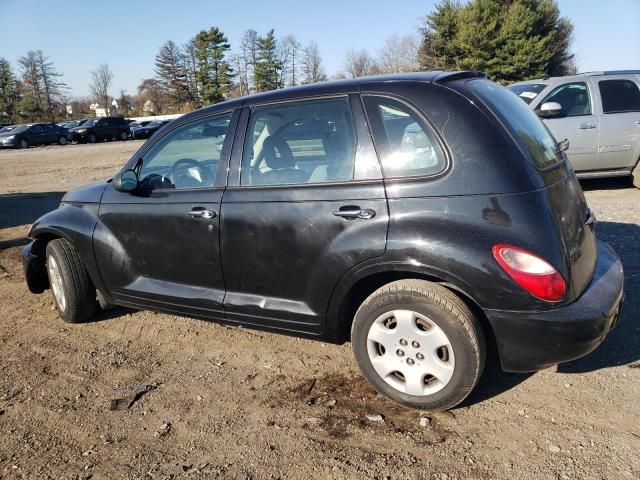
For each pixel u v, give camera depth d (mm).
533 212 2730
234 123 3590
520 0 44562
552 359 2760
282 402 3283
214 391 3455
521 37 43688
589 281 3021
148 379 3654
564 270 2730
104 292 4328
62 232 4352
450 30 47000
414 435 2891
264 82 76000
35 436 3070
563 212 2902
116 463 2805
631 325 3943
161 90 89500
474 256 2736
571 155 8266
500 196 2752
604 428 2844
